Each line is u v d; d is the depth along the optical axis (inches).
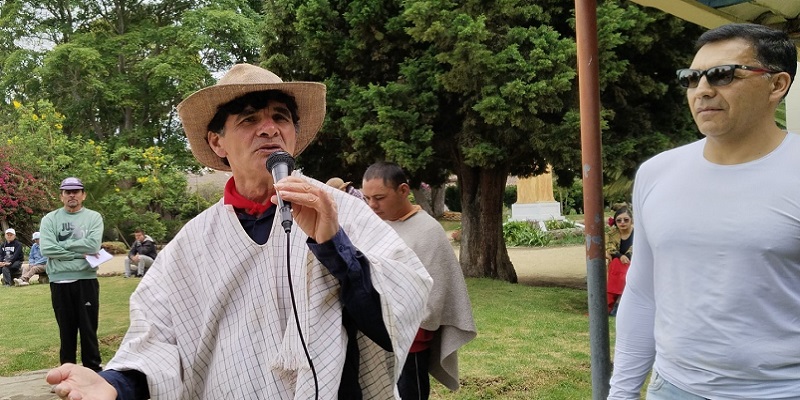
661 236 85.9
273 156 75.6
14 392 250.2
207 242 78.5
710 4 167.0
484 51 364.8
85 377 66.3
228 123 80.4
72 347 268.5
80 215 268.1
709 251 80.9
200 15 956.0
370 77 440.1
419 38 383.9
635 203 94.2
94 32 1037.8
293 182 68.2
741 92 79.4
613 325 327.6
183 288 78.1
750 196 79.5
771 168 79.7
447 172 492.7
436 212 1275.8
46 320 408.8
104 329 366.3
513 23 388.5
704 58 82.5
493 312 360.2
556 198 1253.1
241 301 75.8
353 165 470.0
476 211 483.5
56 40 1059.9
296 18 441.7
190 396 75.5
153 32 1003.9
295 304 72.2
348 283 69.4
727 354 79.6
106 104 1030.4
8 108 1021.2
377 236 77.8
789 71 80.9
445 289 138.3
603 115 371.2
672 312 85.4
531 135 384.8
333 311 73.2
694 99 83.4
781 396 78.2
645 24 365.1
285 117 82.1
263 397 71.7
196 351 76.2
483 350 275.0
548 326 323.6
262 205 80.0
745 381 79.5
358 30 416.8
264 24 471.8
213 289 76.1
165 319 76.6
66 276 263.6
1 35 1021.8
